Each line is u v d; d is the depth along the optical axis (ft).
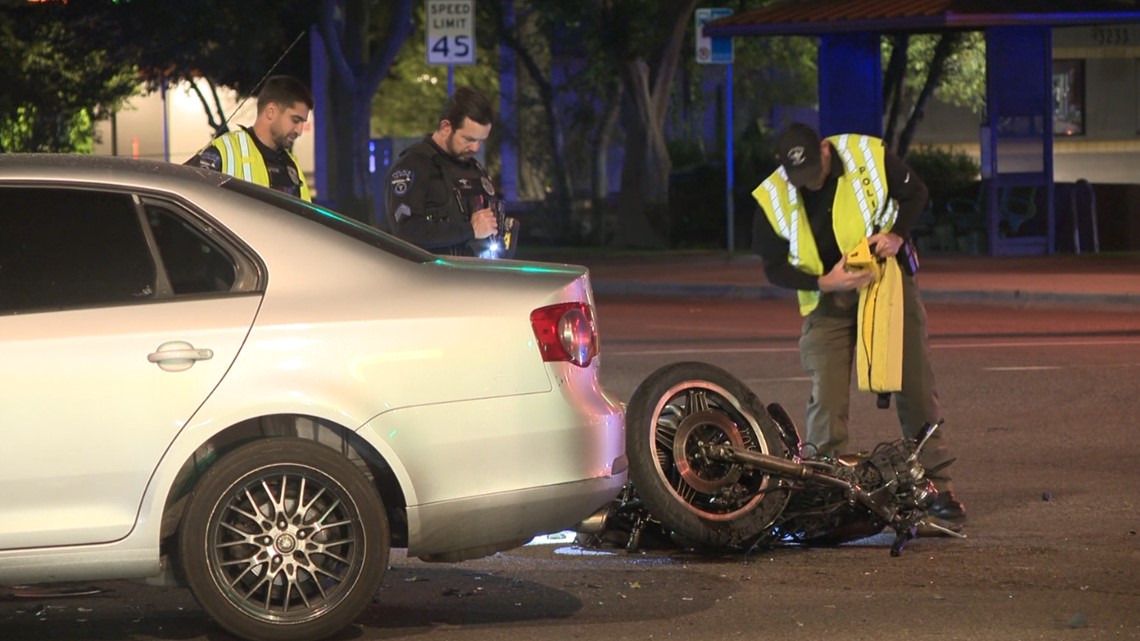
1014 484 75.41
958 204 209.46
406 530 52.54
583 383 52.24
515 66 309.42
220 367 48.80
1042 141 198.80
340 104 245.65
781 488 60.90
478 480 50.37
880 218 66.28
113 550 48.44
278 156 65.26
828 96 208.64
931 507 66.85
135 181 50.21
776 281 67.26
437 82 350.84
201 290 49.65
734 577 59.00
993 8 191.21
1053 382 104.06
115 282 49.34
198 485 48.85
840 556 62.34
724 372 61.87
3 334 48.06
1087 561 60.90
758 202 67.05
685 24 228.22
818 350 67.56
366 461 51.13
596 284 178.70
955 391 101.30
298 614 49.60
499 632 51.85
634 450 59.72
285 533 49.39
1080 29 268.62
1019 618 52.80
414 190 64.23
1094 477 76.74
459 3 153.79
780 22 194.70
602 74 254.27
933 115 289.53
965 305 154.71
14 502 47.85
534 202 286.46
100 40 214.69
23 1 193.47
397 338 49.98
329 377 49.37
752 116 318.86
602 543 63.87
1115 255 194.59
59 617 54.34
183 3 217.97
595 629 52.08
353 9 246.47
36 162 50.47
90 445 48.16
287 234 50.65
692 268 193.06
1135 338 125.90
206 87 327.06
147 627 52.90
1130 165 273.95
